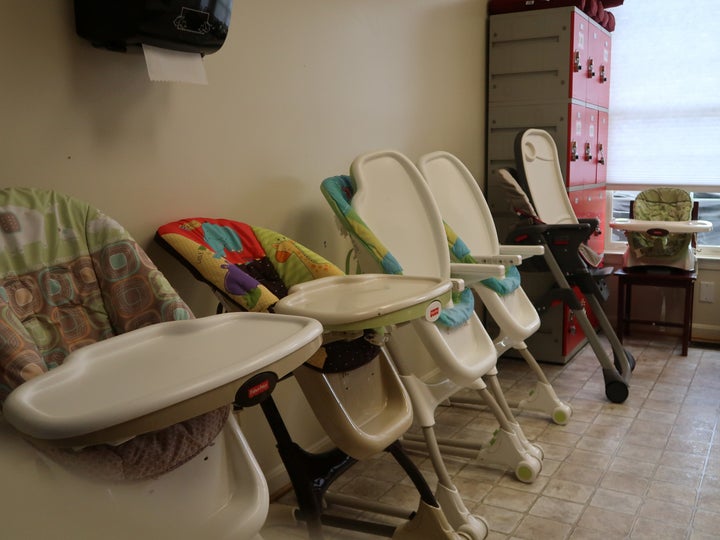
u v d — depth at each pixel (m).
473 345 2.34
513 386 3.42
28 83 1.57
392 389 1.90
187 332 1.22
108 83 1.76
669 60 4.23
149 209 1.90
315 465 1.85
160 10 1.59
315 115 2.53
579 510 2.22
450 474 2.51
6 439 0.62
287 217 2.43
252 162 2.26
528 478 2.41
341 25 2.63
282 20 2.34
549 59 3.63
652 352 3.96
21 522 0.51
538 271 3.32
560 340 3.72
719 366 3.67
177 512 1.08
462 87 3.58
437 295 1.72
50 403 0.92
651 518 2.15
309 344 1.15
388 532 1.90
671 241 3.91
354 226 2.11
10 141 1.54
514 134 3.79
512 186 3.16
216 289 1.70
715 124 4.18
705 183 4.25
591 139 4.02
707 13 4.11
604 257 4.53
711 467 2.49
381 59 2.89
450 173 2.87
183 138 1.99
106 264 1.41
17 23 1.54
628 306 4.23
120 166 1.81
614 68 4.37
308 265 1.96
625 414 3.03
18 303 1.29
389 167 2.40
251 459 1.22
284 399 2.48
